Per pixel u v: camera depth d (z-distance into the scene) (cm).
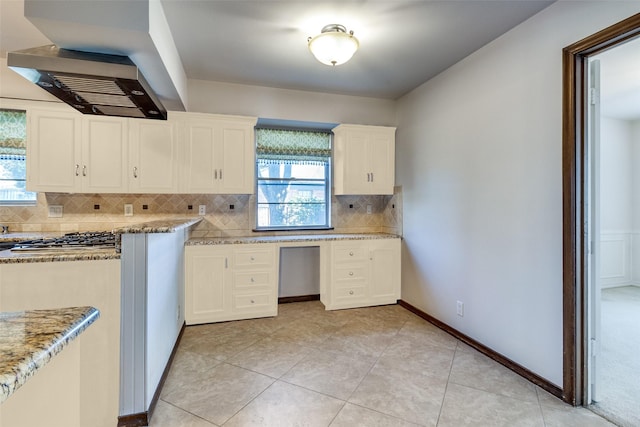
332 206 420
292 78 337
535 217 219
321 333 301
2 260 162
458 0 204
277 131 400
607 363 245
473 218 276
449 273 305
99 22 173
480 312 267
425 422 177
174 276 261
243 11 217
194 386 212
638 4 163
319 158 415
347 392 205
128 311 175
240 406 191
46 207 319
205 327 315
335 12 218
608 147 459
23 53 174
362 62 297
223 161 333
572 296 194
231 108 352
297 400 197
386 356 255
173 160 319
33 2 166
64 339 63
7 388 45
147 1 180
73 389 78
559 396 200
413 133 366
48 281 167
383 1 207
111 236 253
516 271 234
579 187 195
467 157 283
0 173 313
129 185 309
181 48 270
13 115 309
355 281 372
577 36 192
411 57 286
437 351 265
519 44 232
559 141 203
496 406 192
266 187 404
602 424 176
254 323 326
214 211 370
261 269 338
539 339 215
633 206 468
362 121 397
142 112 243
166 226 191
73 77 181
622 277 466
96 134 301
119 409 173
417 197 357
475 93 273
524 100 227
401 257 389
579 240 195
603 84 328
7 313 76
